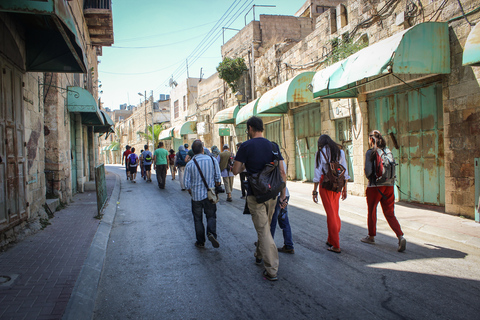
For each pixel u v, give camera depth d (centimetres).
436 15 726
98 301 355
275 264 392
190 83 3228
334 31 1155
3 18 507
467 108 655
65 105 973
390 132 901
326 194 489
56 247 516
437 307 318
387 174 488
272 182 388
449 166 697
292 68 1434
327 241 500
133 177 1653
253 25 1898
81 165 1232
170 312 326
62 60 638
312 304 330
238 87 2044
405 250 492
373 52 711
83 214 780
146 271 439
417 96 812
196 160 526
